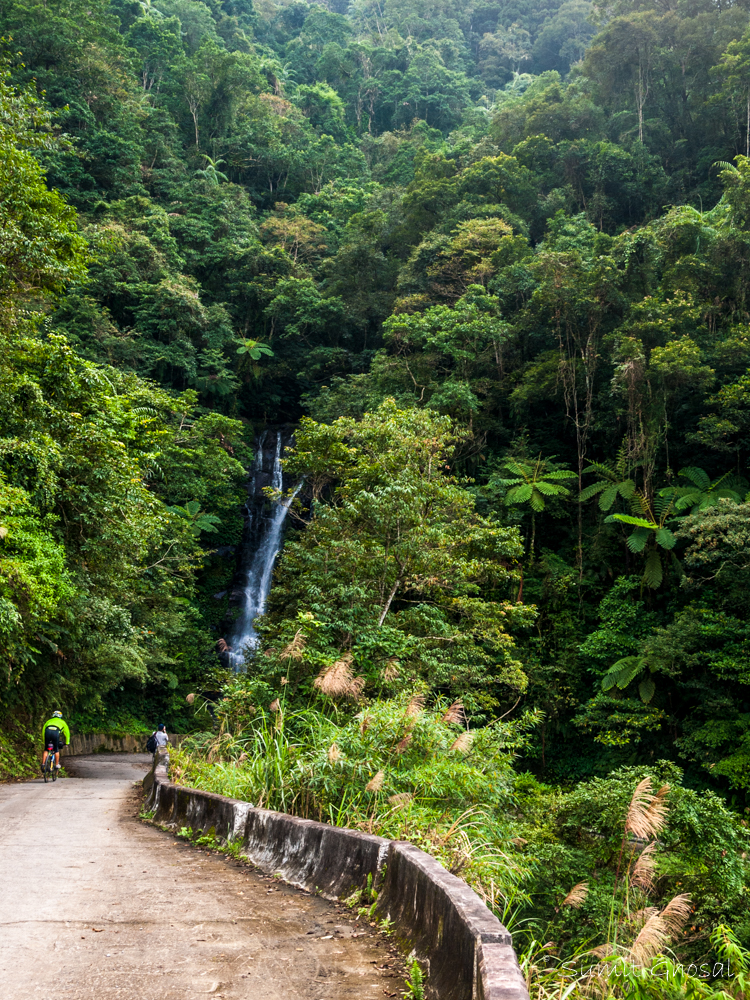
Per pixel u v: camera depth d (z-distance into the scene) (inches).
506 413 1378.0
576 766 1007.6
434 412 812.6
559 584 1083.9
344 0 4950.8
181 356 1747.0
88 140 2079.2
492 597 1078.4
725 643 917.2
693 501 1015.0
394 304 1796.3
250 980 124.8
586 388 1230.9
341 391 1545.3
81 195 1967.3
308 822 219.9
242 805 266.4
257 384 2050.9
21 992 112.5
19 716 679.1
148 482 1338.6
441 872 146.7
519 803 432.5
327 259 2089.1
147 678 1142.3
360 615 561.9
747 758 834.8
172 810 336.5
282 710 341.7
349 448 791.1
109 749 1069.8
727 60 1808.6
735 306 1186.0
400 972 133.3
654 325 1095.0
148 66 2760.8
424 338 1397.6
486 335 1305.4
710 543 915.4
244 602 1579.7
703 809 339.3
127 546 689.0
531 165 1955.0
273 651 504.1
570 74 2588.6
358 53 3479.3
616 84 2139.5
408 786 284.8
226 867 234.2
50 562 562.3
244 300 2127.2
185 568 1195.9
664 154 1996.8
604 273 1196.5
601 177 1852.9
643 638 1002.1
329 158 2802.7
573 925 300.0
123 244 1806.1
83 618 701.9
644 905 299.3
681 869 326.0
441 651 639.8
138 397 1059.3
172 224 2110.0
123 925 156.1
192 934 151.7
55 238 626.8
